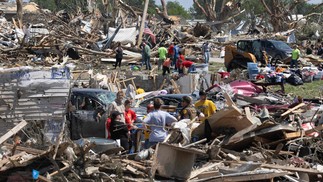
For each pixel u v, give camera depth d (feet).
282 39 204.85
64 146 41.19
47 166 40.88
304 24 252.42
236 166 45.42
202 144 52.24
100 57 146.20
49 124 56.39
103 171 42.16
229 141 51.26
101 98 59.93
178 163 42.52
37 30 186.19
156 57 152.46
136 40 168.55
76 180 40.27
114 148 46.52
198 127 52.65
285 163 47.52
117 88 90.89
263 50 138.62
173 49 130.41
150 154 45.62
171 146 42.42
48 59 131.44
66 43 150.00
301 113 64.18
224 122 52.44
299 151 51.72
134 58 144.25
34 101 56.34
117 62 131.95
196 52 170.30
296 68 127.54
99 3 295.07
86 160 41.65
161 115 48.96
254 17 263.49
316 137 52.95
